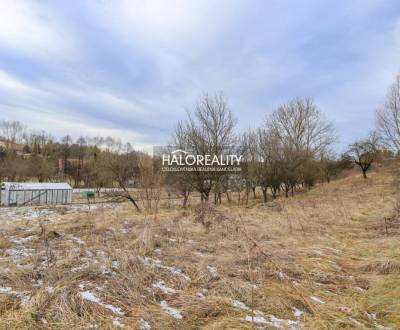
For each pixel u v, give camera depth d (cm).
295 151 1841
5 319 222
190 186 1388
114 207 1377
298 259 430
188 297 285
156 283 317
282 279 346
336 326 248
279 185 1856
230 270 366
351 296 310
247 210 1097
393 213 789
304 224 711
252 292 291
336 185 2195
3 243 435
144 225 577
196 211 826
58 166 4500
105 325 226
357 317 265
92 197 2397
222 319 248
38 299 248
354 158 2327
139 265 353
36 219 842
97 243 456
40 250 408
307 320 255
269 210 1070
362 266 404
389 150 1916
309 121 2697
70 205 1741
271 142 1766
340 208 967
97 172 2678
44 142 5262
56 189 2253
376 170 2453
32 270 320
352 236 598
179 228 603
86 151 5056
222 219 699
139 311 252
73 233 543
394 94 1622
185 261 394
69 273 312
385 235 585
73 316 232
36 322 221
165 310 259
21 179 3416
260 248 450
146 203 1017
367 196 1363
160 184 1109
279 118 2641
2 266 329
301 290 316
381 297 304
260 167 1742
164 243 481
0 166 3191
